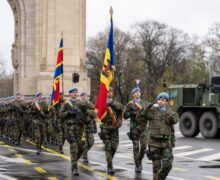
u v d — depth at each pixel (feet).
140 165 58.59
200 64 361.10
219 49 332.60
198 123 118.32
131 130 58.59
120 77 335.06
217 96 113.09
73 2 184.34
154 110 46.01
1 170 60.18
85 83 183.62
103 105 56.75
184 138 116.16
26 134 108.06
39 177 54.85
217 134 114.83
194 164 67.77
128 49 351.25
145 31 359.46
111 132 57.62
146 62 354.13
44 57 182.50
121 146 94.99
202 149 89.10
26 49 187.32
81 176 55.47
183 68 360.48
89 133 62.49
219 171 60.70
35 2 185.78
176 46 362.94
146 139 58.08
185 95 120.16
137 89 58.75
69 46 183.21
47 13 183.52
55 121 92.53
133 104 58.13
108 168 57.47
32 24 187.83
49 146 93.40
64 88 180.45
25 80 186.39
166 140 45.37
